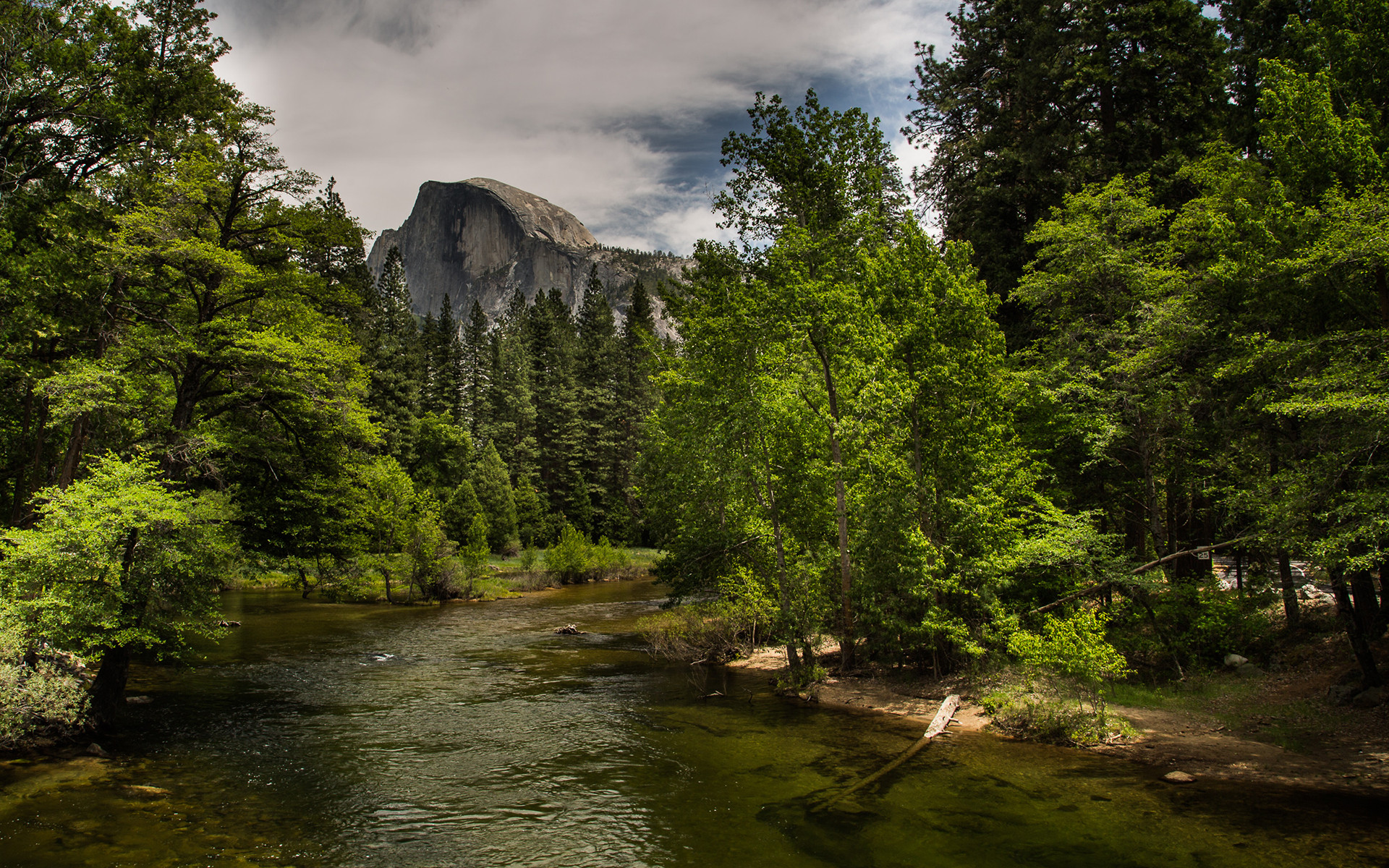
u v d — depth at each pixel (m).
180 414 17.98
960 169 28.67
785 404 17.30
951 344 16.78
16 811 9.02
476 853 7.85
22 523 16.80
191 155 18.06
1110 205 18.22
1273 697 13.38
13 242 17.78
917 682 16.98
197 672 19.27
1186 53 23.17
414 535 37.03
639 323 70.12
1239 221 14.16
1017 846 7.76
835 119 18.34
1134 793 9.40
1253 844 7.62
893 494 16.36
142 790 9.95
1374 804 8.74
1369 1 13.59
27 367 16.91
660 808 9.25
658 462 26.25
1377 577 17.94
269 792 9.95
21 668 11.16
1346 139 12.42
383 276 76.12
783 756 11.66
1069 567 15.93
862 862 7.43
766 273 18.80
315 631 26.91
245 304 19.56
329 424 20.83
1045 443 19.23
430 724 13.92
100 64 18.58
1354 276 11.45
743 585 20.53
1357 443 10.57
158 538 12.33
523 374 72.81
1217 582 17.17
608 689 17.45
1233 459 15.58
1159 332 15.06
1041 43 24.44
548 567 47.69
